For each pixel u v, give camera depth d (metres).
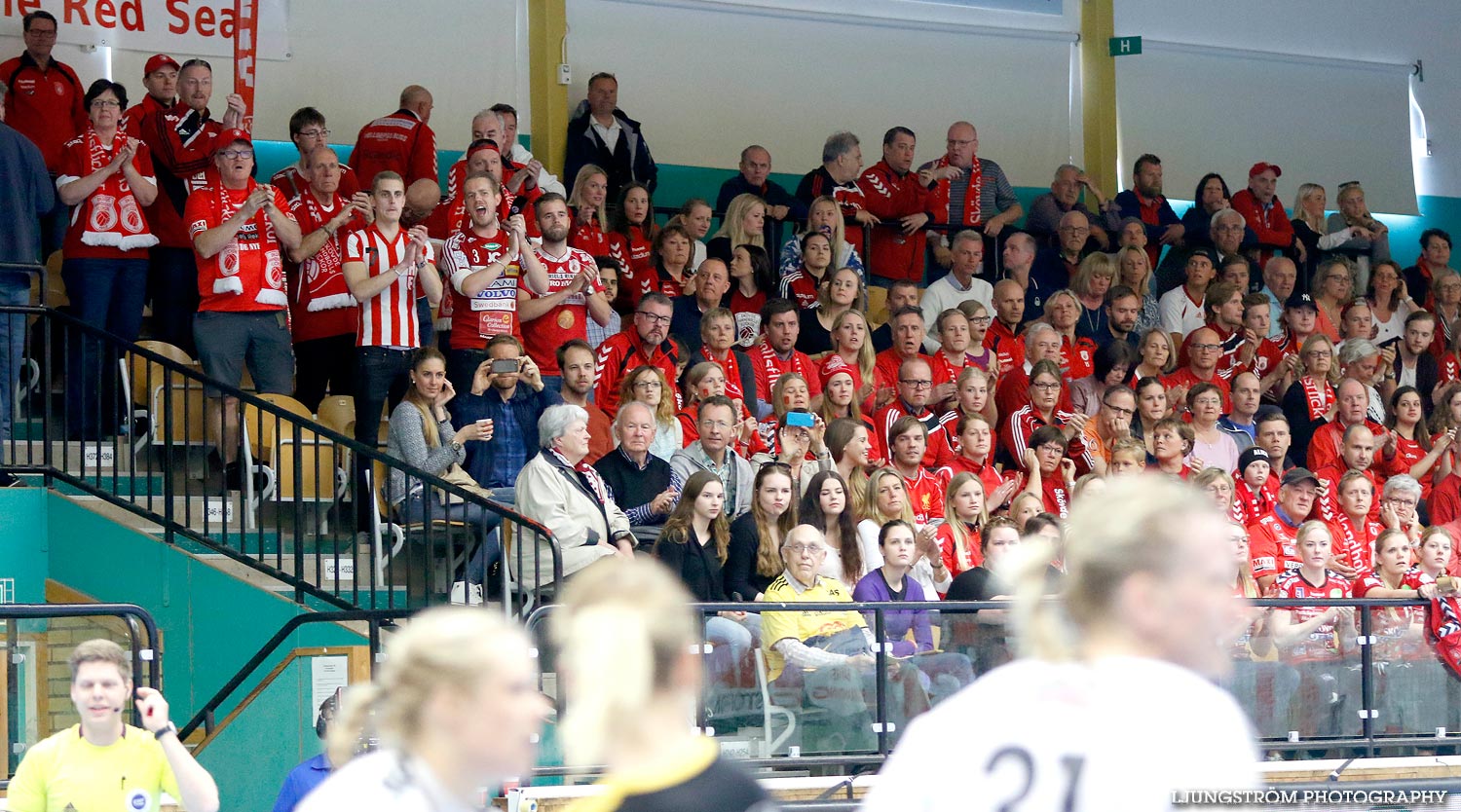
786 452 32.50
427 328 37.09
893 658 26.11
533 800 24.25
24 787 19.55
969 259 42.59
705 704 25.50
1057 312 41.19
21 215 31.48
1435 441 40.47
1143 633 8.33
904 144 44.94
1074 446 36.53
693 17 49.00
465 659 9.58
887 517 29.94
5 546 30.14
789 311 36.44
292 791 22.08
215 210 33.34
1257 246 48.69
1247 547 31.86
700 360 35.75
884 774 8.69
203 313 33.09
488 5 46.50
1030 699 8.38
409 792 9.52
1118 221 47.75
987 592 28.70
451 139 46.03
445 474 30.81
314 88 44.41
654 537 30.50
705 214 41.91
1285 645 27.72
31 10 40.66
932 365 38.12
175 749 19.12
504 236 34.94
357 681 28.80
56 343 34.53
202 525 31.62
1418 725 28.09
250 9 39.41
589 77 47.66
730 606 25.61
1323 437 39.06
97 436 30.14
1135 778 8.05
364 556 31.58
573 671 9.32
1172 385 40.81
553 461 29.34
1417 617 28.27
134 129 36.06
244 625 30.06
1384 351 43.12
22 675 23.83
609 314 37.00
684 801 9.05
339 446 29.62
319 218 36.69
